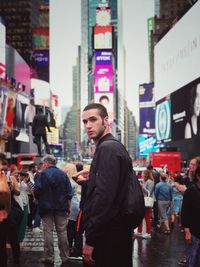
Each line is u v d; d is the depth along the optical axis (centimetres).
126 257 381
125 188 377
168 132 5578
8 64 7312
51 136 11056
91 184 382
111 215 366
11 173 1182
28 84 8394
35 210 1507
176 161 3011
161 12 12769
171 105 5409
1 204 484
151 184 1469
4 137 5231
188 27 4622
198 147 4303
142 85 11944
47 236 916
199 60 4244
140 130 11912
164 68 5803
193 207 532
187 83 4672
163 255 1043
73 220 1012
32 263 923
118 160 371
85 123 406
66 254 930
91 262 371
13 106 5503
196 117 4356
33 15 16012
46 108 11044
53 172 918
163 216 1478
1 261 539
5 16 15488
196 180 542
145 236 1346
